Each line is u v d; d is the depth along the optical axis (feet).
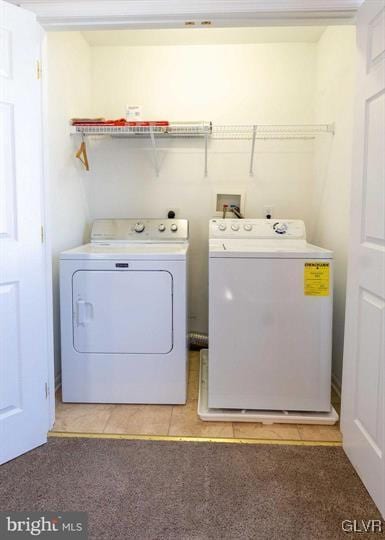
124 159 9.50
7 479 5.10
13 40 5.12
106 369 7.11
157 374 7.09
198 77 9.29
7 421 5.41
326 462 5.52
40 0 5.42
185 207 9.61
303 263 6.39
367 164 4.92
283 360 6.56
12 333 5.39
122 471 5.29
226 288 6.48
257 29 8.41
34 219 5.56
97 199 9.61
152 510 4.59
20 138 5.28
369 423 4.86
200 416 6.63
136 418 6.72
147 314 6.98
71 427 6.40
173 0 5.37
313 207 9.32
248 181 9.48
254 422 6.61
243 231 8.18
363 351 5.05
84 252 7.13
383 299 4.49
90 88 9.37
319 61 8.92
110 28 5.78
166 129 8.54
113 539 4.18
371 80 4.77
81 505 4.66
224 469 5.36
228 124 9.36
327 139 8.37
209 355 6.61
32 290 5.61
